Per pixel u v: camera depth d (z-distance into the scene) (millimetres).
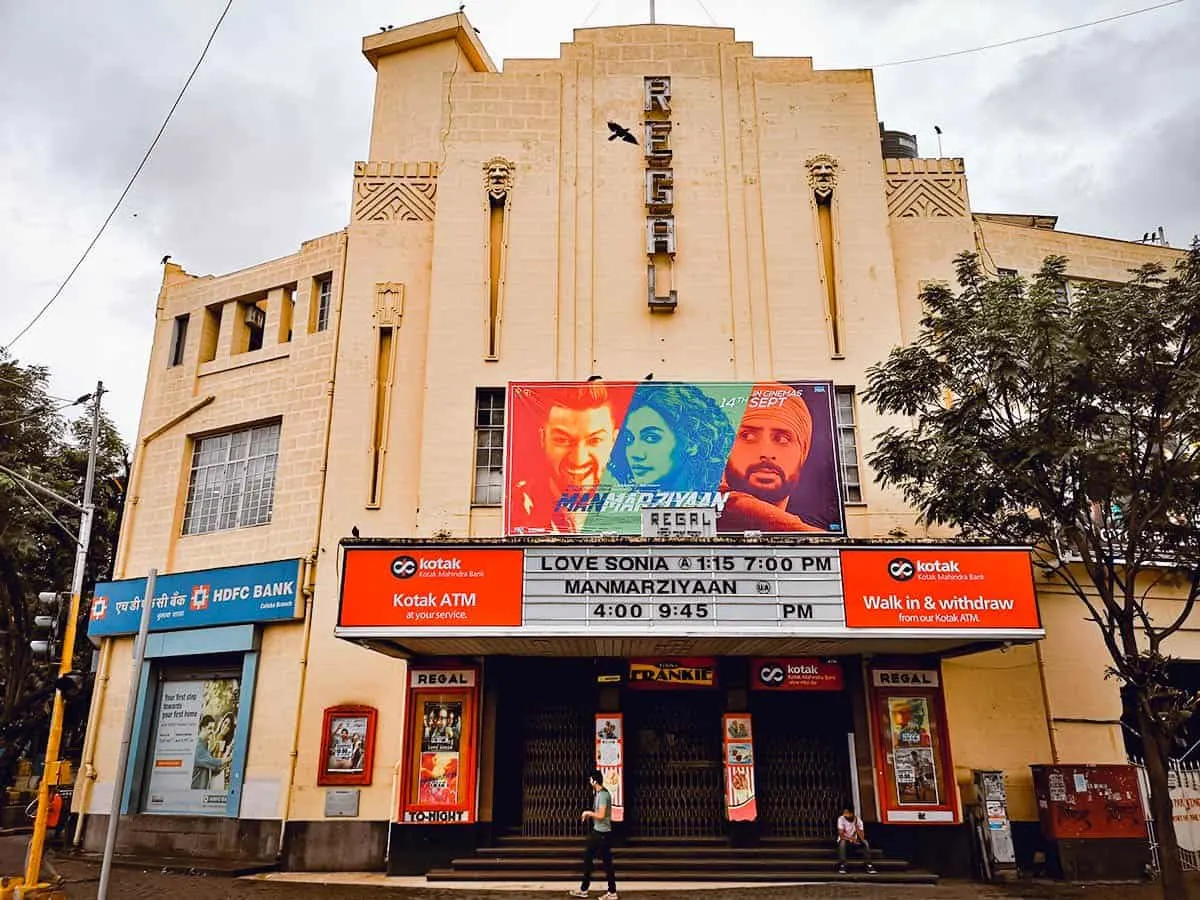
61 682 14562
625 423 17516
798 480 17125
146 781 19016
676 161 20062
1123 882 15078
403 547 14734
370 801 16750
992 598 14477
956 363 14141
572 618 14453
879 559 14688
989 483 13180
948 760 16109
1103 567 14047
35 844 13477
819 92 20469
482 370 18750
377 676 17516
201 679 19266
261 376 21031
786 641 15039
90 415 28312
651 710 17250
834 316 19109
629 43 20938
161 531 21078
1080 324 12633
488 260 19406
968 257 14641
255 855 17062
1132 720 18266
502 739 16594
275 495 19625
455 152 20125
